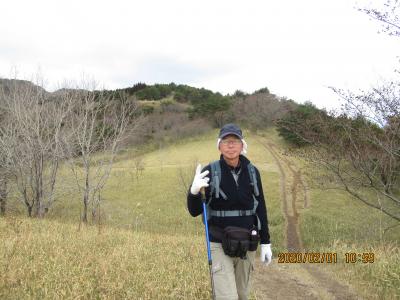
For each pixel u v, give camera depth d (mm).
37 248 8758
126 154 47469
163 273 7398
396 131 11375
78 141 21500
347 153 12570
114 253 8703
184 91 99875
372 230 19750
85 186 21578
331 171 13492
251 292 7516
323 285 8430
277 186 36031
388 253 10016
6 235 10367
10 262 7203
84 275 6742
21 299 5695
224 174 3930
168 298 6250
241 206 3947
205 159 54344
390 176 12508
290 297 7500
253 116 69250
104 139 22625
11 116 20031
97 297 6176
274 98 72375
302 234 22391
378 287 7723
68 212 25953
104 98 25688
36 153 19547
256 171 4074
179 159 55594
